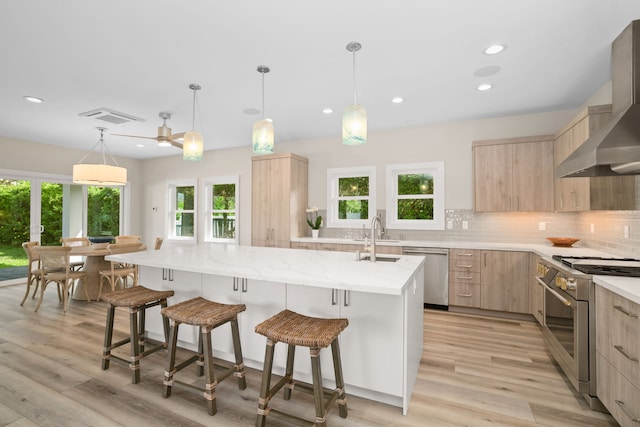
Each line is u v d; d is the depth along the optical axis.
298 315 2.09
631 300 1.64
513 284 3.83
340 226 5.41
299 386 2.06
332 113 4.26
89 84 3.34
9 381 2.38
